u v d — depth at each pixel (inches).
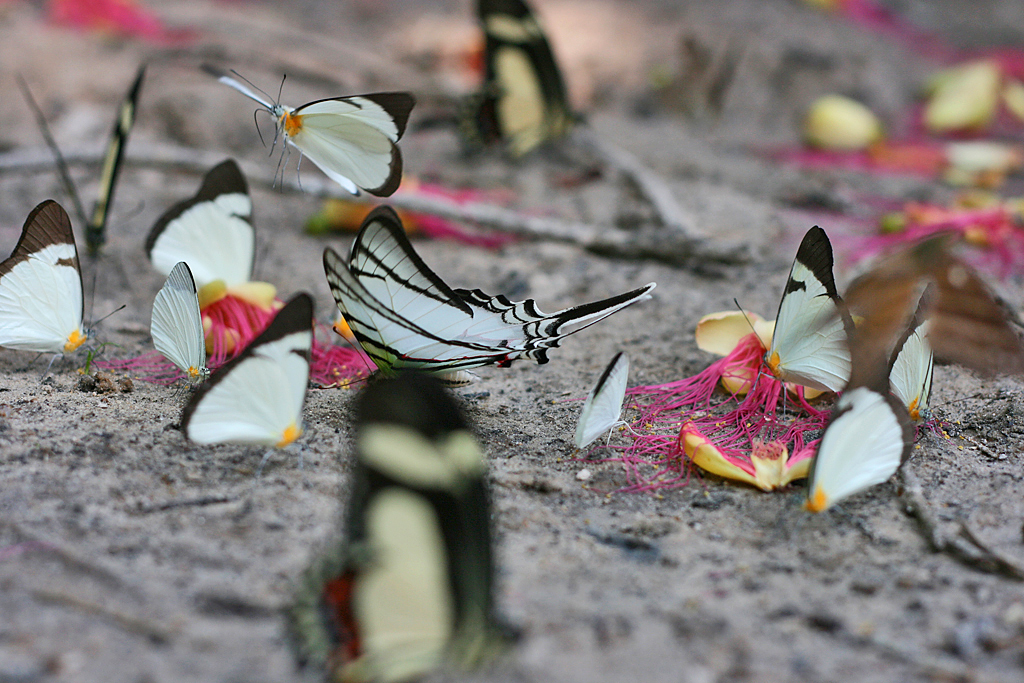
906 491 33.0
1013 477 33.4
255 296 35.0
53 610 31.2
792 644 31.2
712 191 44.5
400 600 30.3
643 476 33.4
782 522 32.7
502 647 30.5
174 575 31.6
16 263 33.8
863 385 32.3
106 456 33.0
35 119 46.0
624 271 38.4
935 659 31.2
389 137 33.1
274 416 32.4
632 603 31.6
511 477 33.2
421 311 33.1
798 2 75.2
